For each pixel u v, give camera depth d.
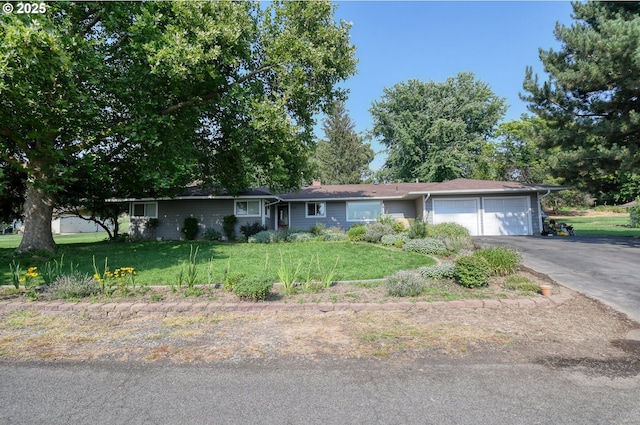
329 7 13.20
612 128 13.14
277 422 2.61
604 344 4.21
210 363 3.75
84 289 6.62
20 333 4.82
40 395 3.06
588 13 14.78
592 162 14.17
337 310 5.74
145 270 9.32
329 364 3.68
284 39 12.76
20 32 7.65
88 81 10.17
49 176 11.01
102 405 2.88
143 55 10.95
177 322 5.24
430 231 14.17
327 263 10.08
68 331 4.89
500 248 8.62
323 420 2.63
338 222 21.83
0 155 10.38
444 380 3.28
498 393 3.03
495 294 6.35
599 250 11.24
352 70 14.33
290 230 17.41
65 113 9.73
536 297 6.07
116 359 3.89
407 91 37.44
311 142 15.71
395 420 2.62
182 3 11.08
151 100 11.66
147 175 11.66
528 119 34.84
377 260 10.41
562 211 41.72
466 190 18.59
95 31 11.78
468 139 36.22
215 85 13.17
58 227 40.44
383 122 40.22
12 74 7.87
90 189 16.69
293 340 4.43
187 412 2.76
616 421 2.60
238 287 6.13
